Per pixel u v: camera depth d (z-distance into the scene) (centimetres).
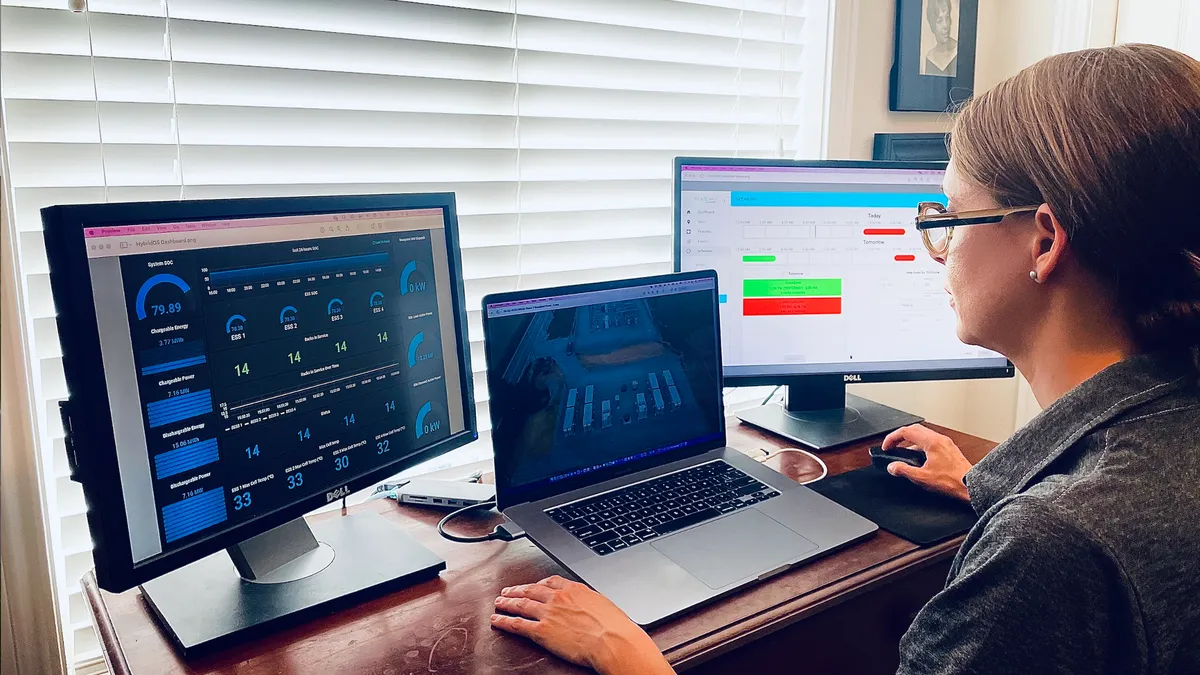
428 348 100
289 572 87
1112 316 63
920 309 139
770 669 105
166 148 106
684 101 154
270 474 82
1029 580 56
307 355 85
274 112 112
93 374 67
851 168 133
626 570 87
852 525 98
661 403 113
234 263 78
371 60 119
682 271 131
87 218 67
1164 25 177
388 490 118
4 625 88
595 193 146
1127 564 54
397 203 93
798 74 169
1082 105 60
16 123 96
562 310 104
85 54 99
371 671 73
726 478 110
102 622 81
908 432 118
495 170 134
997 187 66
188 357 75
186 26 104
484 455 141
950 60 178
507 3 130
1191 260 58
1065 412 64
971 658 60
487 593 87
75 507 103
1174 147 56
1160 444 58
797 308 136
